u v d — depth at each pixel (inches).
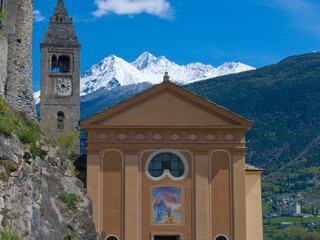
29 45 1448.1
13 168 966.4
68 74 2728.8
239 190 1584.6
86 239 1342.3
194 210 1577.3
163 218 1572.3
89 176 1578.5
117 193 1581.0
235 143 1604.3
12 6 1423.5
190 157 1603.1
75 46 2758.4
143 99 1615.4
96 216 1557.6
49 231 1112.2
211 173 1594.5
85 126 1592.0
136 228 1560.0
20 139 1166.3
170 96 1621.6
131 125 1595.7
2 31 1373.0
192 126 1603.1
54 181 1344.7
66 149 2571.4
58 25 2807.6
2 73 1342.3
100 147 1592.0
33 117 1412.4
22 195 987.9
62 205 1316.4
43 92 2706.7
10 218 931.3
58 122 2696.9
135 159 1590.8
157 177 1589.6
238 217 1572.3
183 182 1589.6
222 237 1568.7
